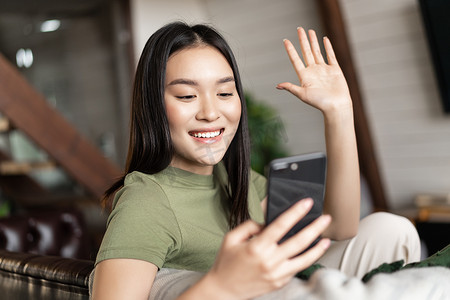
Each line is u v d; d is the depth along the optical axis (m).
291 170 0.83
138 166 1.11
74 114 4.50
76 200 3.91
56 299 1.17
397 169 4.04
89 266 1.14
